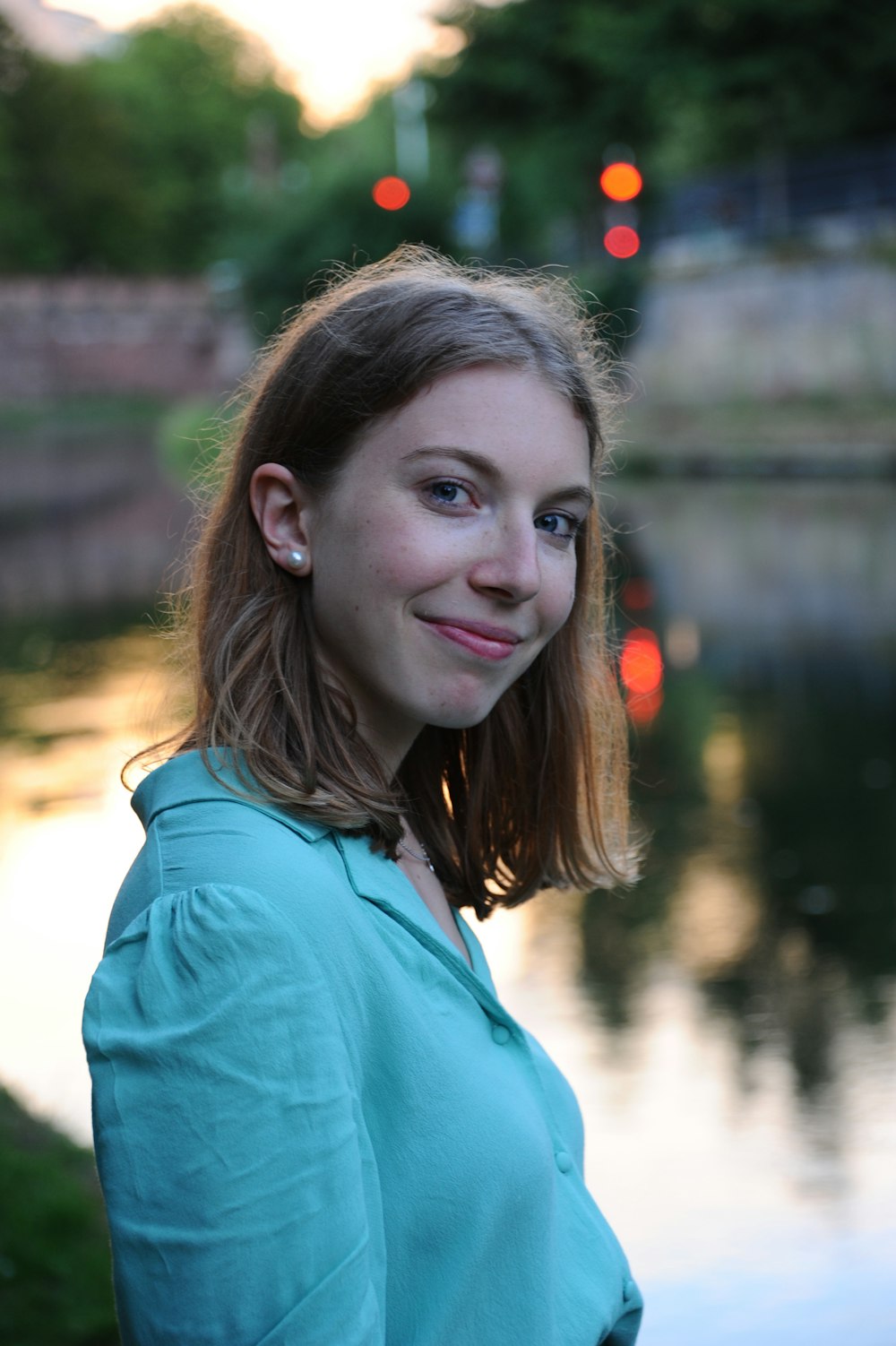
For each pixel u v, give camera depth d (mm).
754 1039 4723
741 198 37438
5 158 63938
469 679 1158
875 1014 4879
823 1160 3916
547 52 33688
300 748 1134
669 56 32469
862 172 34625
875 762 8406
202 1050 908
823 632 12633
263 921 949
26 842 7383
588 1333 1225
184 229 75375
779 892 6254
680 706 10094
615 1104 4277
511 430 1136
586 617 1525
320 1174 918
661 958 5508
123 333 65250
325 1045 947
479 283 1222
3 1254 3160
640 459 30891
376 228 33469
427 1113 1061
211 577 1229
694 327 34750
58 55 66750
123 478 36656
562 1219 1269
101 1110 920
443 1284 1051
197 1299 887
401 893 1126
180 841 1039
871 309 30609
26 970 5508
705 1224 3629
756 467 28516
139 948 961
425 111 35094
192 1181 893
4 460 45406
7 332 63375
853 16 31016
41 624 15594
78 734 10164
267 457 1195
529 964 5492
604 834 1615
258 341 35438
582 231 38094
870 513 20875
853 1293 3316
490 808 1549
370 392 1137
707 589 15203
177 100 77125
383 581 1139
